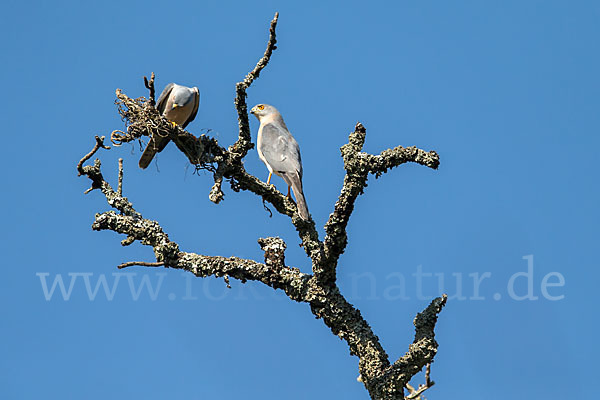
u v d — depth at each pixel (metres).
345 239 10.23
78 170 10.93
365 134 10.13
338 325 10.40
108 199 11.02
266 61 10.82
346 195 10.04
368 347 10.15
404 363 9.72
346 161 9.98
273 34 10.66
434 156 9.64
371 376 9.88
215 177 10.92
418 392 9.88
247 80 10.78
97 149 10.90
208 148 11.04
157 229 10.79
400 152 9.84
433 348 9.63
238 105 10.83
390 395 9.70
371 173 9.98
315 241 10.57
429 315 9.83
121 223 10.78
